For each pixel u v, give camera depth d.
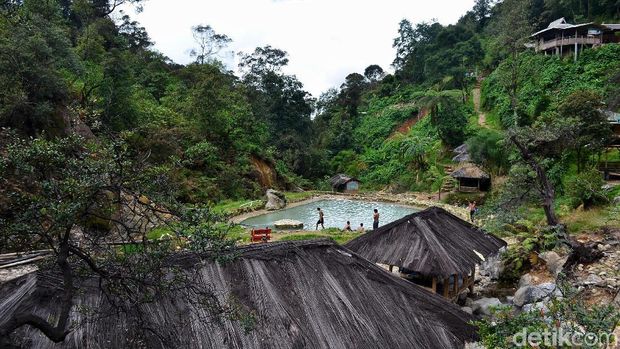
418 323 7.82
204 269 7.05
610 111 28.62
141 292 5.50
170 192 5.21
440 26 83.94
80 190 4.46
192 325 6.26
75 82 26.81
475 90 58.38
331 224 27.36
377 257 12.56
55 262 5.27
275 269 7.80
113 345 5.66
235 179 34.31
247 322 5.84
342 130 61.91
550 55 45.34
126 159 4.84
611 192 21.11
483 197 33.47
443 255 12.03
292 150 50.69
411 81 74.25
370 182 49.69
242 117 40.56
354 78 78.19
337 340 7.04
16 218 4.52
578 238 16.08
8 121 15.66
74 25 41.50
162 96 42.50
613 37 44.19
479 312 13.08
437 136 49.12
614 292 11.71
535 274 15.03
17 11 19.86
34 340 5.56
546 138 15.81
